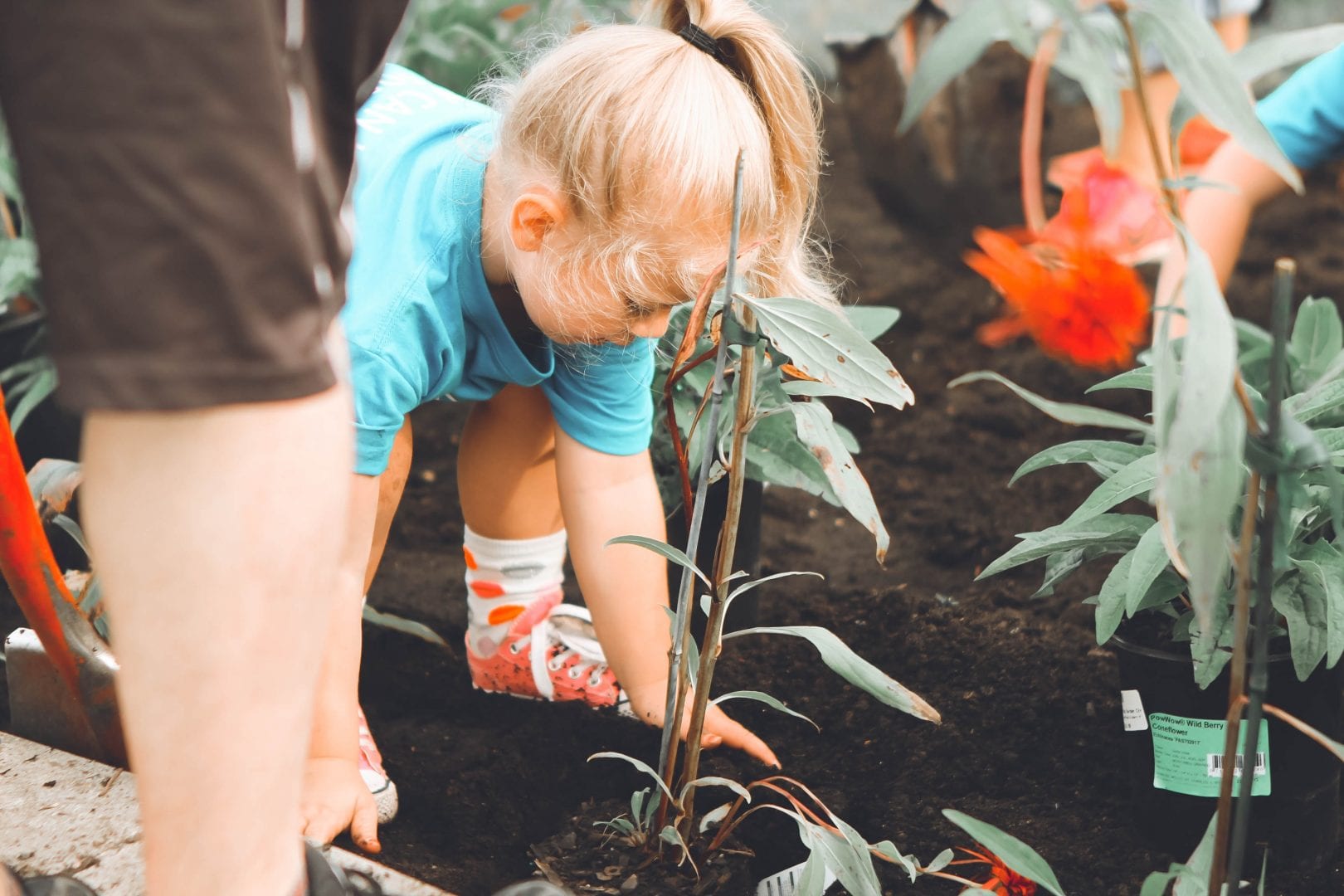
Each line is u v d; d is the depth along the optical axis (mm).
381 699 1748
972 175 3053
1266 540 901
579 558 1494
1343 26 789
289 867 789
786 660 1772
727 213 1139
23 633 1392
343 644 1334
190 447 686
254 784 750
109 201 637
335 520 750
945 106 2988
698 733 1270
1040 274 2227
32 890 1035
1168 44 750
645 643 1519
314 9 810
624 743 1629
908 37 2922
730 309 1034
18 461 1227
